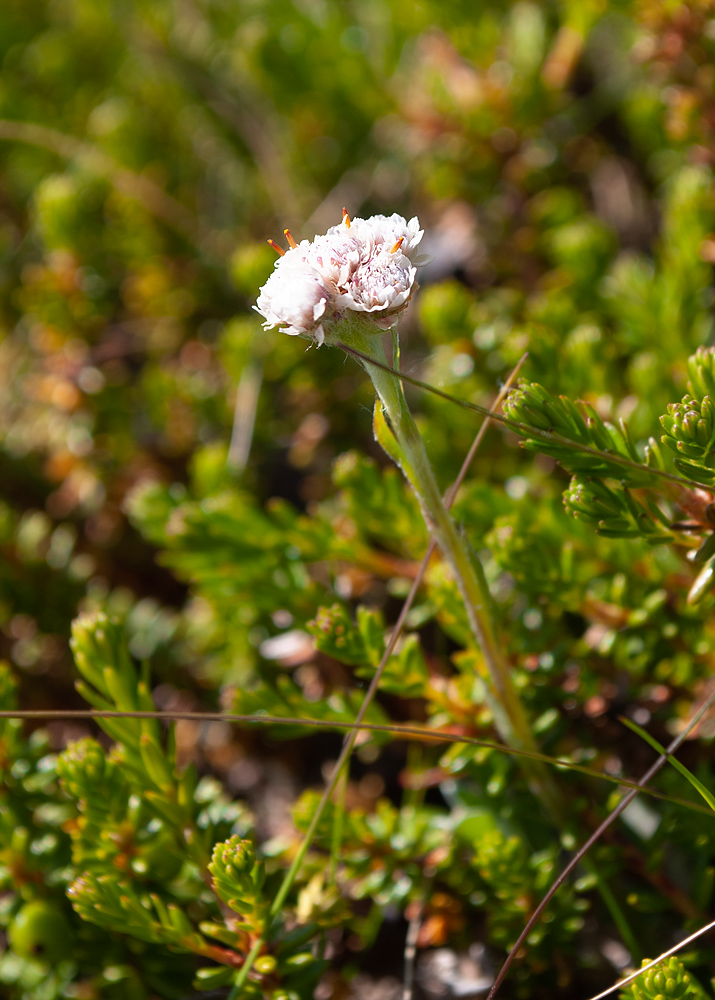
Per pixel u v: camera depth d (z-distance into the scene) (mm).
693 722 372
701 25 438
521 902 388
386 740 402
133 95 687
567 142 546
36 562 488
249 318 544
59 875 398
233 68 663
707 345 445
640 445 411
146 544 524
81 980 401
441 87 530
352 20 627
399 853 400
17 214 660
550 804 390
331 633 394
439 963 409
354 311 351
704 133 451
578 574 406
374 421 363
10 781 402
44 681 471
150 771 386
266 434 515
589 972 397
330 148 630
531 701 400
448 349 452
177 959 393
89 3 708
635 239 541
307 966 380
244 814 403
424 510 367
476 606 372
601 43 584
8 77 699
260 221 622
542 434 366
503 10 568
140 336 572
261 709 404
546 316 446
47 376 547
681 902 389
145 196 596
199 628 468
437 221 586
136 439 545
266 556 421
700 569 390
